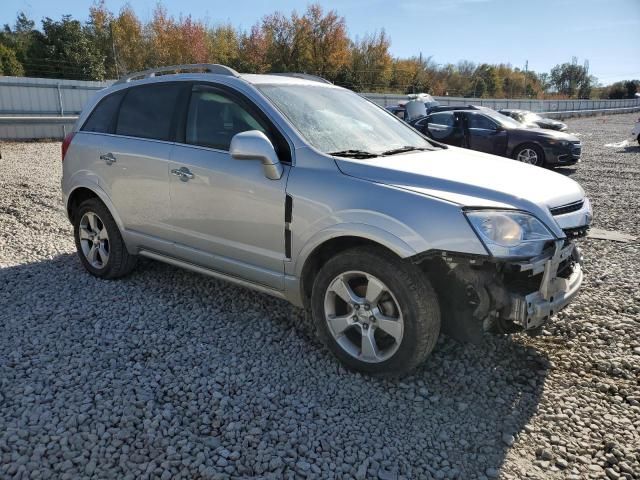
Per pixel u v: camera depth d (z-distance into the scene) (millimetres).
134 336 3518
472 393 2975
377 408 2811
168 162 3834
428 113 14102
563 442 2568
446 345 3482
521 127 12656
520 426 2693
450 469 2373
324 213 3027
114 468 2297
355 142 3586
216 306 4035
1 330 3568
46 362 3168
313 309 3205
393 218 2791
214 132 3680
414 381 3070
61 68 32031
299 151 3252
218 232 3613
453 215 2686
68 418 2607
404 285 2797
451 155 3686
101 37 40438
